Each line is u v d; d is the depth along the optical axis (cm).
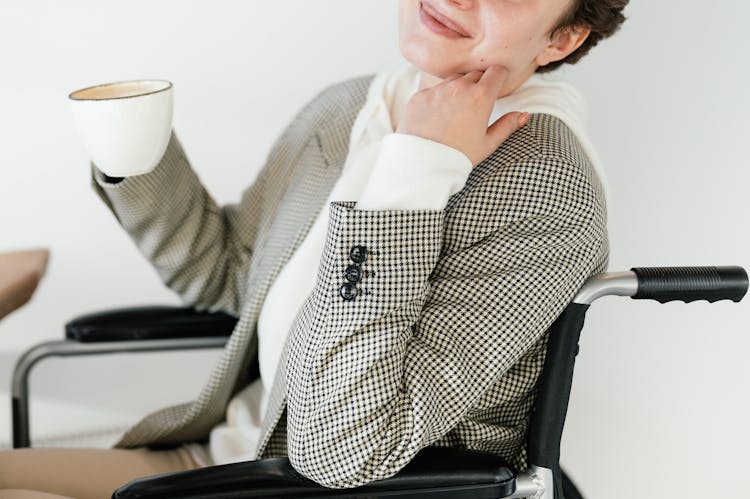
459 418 98
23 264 147
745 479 160
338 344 96
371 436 94
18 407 137
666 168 155
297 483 96
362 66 179
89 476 123
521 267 99
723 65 147
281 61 179
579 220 100
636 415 167
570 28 108
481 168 103
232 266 147
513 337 98
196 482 93
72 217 187
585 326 168
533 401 109
